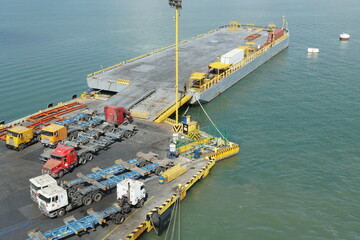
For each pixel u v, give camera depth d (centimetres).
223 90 7875
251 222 3838
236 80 8431
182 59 9031
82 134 5088
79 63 9919
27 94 7744
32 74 9000
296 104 7125
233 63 8281
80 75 8938
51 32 14138
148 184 4134
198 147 5062
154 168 4272
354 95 7494
